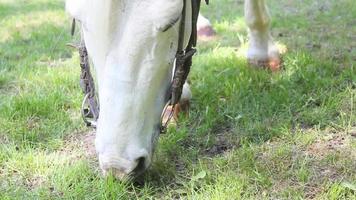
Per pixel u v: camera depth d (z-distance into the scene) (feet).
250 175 9.02
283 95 11.97
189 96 11.35
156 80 7.80
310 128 10.75
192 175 9.04
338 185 8.61
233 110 11.55
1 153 10.03
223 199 8.31
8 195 8.76
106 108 7.72
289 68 13.69
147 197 8.52
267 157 9.65
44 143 10.64
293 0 22.43
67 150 10.42
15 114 11.83
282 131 10.43
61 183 9.00
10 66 15.49
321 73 13.24
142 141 7.89
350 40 16.20
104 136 7.77
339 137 10.32
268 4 21.90
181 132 10.48
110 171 7.92
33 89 13.53
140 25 7.36
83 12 7.47
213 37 17.44
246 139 10.28
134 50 7.47
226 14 20.61
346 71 13.03
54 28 19.88
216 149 10.17
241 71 13.60
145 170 8.50
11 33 19.62
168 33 7.62
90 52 7.78
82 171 9.27
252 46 14.02
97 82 8.30
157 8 7.29
